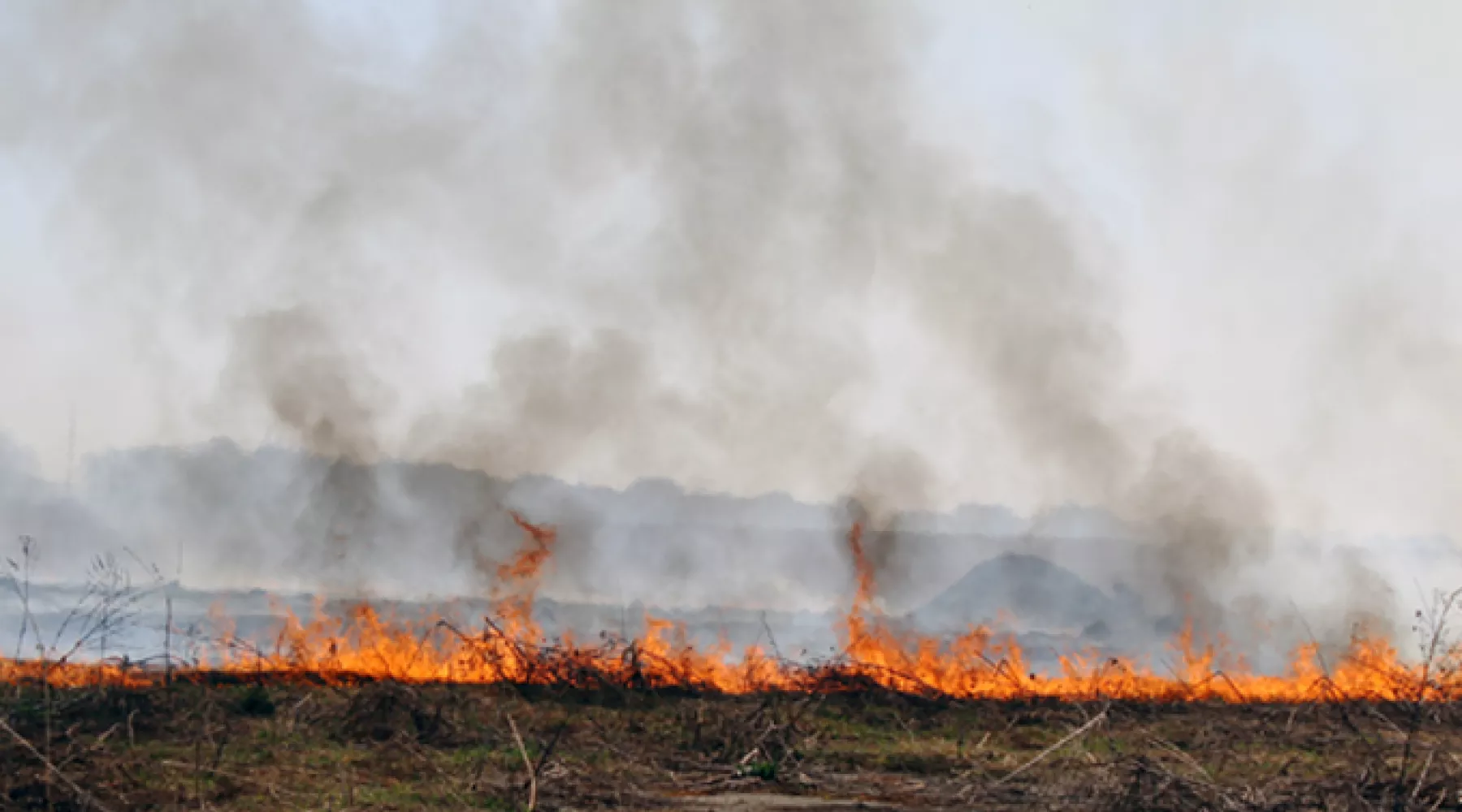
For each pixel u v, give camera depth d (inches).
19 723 718.5
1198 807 668.7
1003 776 756.0
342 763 717.3
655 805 671.1
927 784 737.6
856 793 712.4
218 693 863.1
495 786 684.7
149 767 674.2
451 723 823.1
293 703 852.0
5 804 582.9
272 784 653.9
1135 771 693.3
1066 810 677.3
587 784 706.2
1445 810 666.2
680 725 864.3
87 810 590.6
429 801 646.5
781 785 727.7
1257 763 791.1
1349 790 687.7
